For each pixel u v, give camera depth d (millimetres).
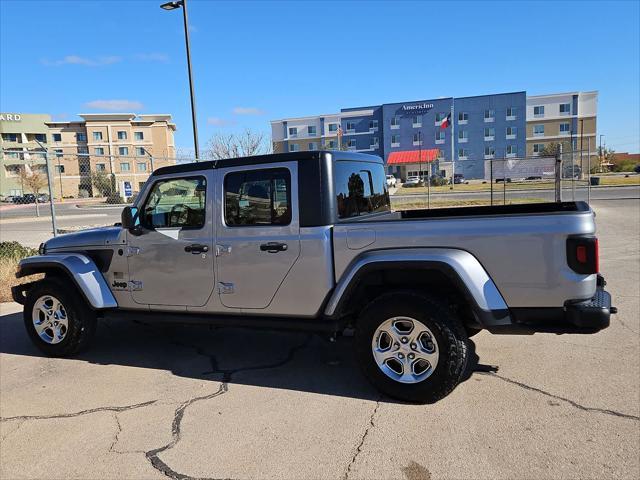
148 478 3094
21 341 6152
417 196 31062
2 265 9734
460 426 3545
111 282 5164
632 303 6629
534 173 17047
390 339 3963
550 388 4129
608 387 4109
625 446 3207
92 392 4461
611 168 82625
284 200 4273
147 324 6668
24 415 4043
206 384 4539
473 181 69938
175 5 14805
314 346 5512
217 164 4555
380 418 3721
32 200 61906
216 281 4574
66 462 3311
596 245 3486
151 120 91000
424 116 82812
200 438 3543
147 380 4691
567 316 3549
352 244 4047
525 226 3598
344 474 3037
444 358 3756
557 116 83250
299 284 4242
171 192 4809
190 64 15031
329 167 4211
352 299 4219
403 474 3014
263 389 4363
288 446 3383
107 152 87625
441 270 3729
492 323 3670
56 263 5191
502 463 3076
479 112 81125
